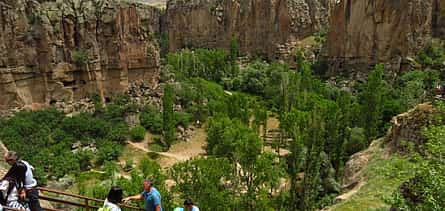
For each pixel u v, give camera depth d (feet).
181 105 266.77
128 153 212.02
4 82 202.90
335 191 169.99
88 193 121.90
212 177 125.08
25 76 213.87
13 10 207.62
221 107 258.78
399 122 132.98
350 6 354.95
